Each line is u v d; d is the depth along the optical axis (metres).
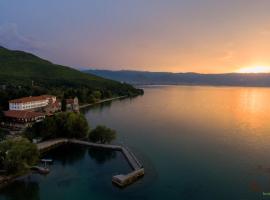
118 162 106.62
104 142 128.88
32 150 96.12
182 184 87.88
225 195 80.75
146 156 113.44
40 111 191.75
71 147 123.56
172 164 104.56
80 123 132.38
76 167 100.88
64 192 82.25
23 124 150.62
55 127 129.25
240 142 135.12
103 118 196.75
